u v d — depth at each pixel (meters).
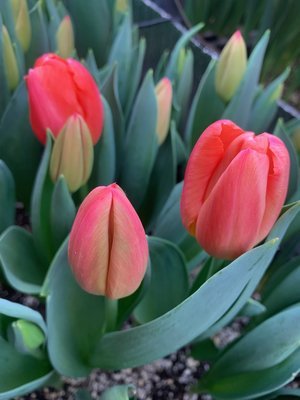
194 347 0.29
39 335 0.22
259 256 0.19
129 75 0.32
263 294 0.27
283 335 0.22
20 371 0.23
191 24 0.51
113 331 0.24
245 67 0.28
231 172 0.17
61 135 0.23
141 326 0.21
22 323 0.21
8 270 0.24
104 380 0.29
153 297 0.25
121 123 0.29
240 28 0.58
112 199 0.16
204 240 0.19
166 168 0.29
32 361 0.24
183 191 0.19
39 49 0.34
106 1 0.36
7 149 0.29
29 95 0.23
